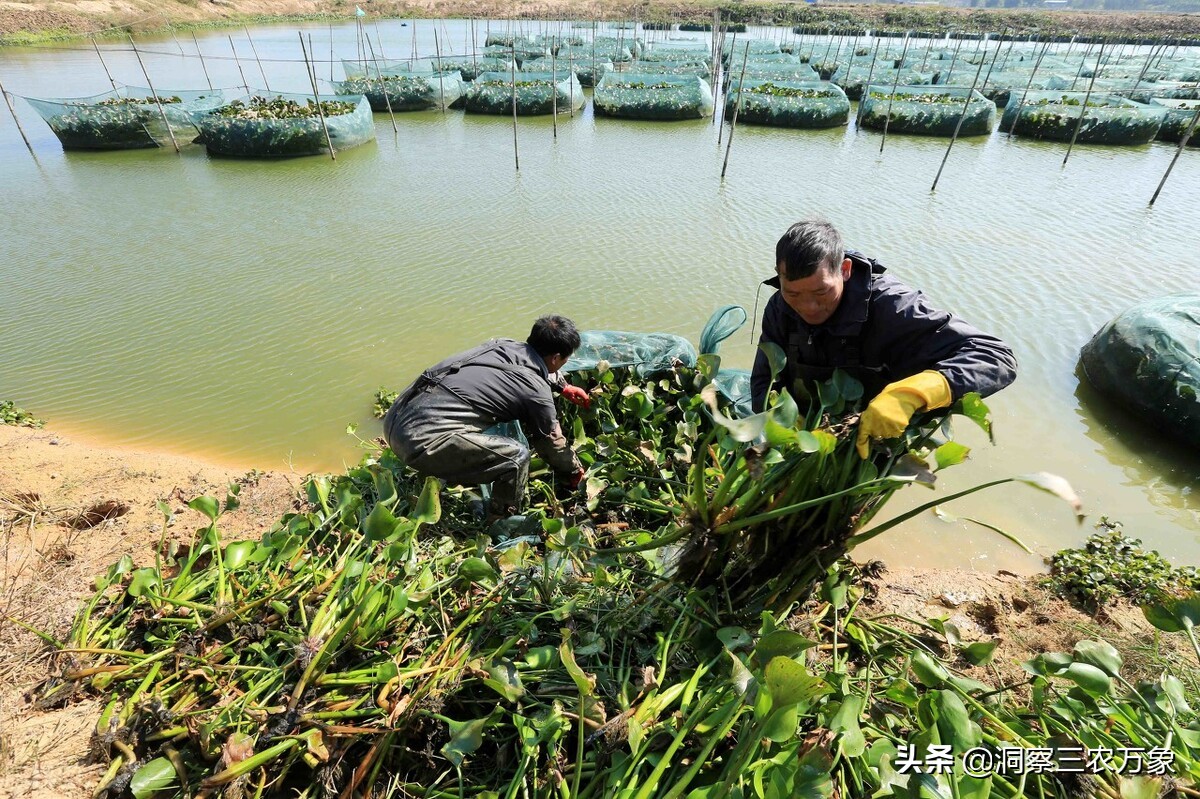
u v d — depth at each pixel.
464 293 7.73
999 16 54.12
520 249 9.02
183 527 3.65
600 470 3.90
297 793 2.11
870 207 10.87
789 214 10.48
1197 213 10.73
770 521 2.27
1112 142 16.27
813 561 2.31
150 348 6.58
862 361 2.42
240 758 1.95
